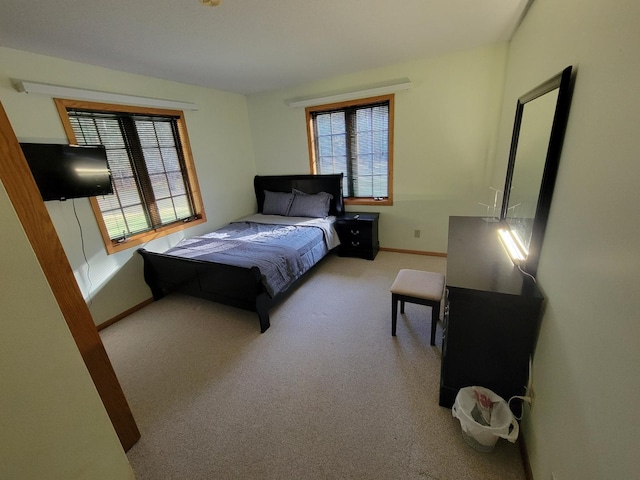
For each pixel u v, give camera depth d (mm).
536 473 1129
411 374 1839
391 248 4027
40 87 2170
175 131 3383
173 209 3436
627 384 609
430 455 1344
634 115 659
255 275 2227
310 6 1825
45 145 2121
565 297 1001
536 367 1250
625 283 648
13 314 739
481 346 1390
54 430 831
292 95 3938
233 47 2400
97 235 2609
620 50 746
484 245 1935
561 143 1153
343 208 4055
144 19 1836
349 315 2543
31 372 777
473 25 2279
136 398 1798
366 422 1533
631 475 577
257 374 1931
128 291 2861
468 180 3311
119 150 2842
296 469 1331
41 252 1185
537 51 1696
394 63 3209
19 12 1622
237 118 4164
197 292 2691
